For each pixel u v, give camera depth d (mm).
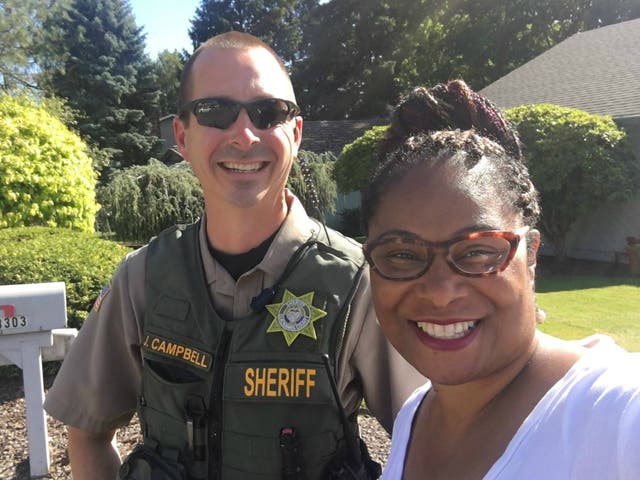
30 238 2406
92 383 812
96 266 2076
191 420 690
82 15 13336
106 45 13430
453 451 473
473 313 438
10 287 1404
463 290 435
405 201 452
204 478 688
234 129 711
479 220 431
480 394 457
